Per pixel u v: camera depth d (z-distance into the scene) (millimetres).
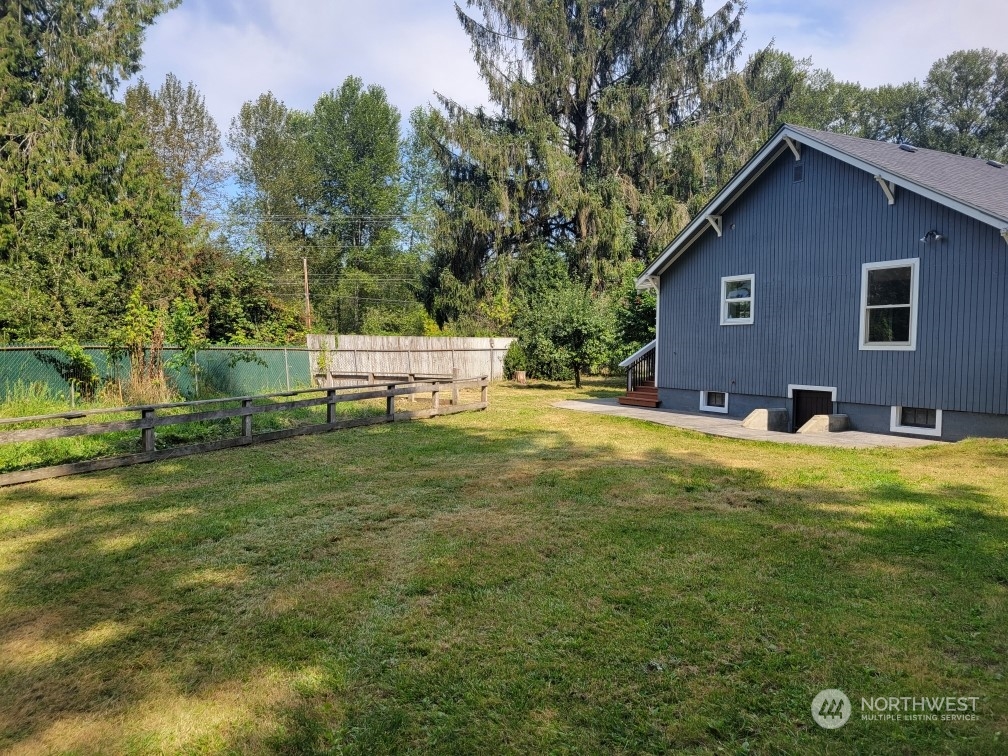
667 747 2531
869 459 8406
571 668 3107
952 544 4828
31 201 19766
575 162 32156
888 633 3400
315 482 7117
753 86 33000
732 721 2686
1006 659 3129
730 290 13602
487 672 3096
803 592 3936
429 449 9258
